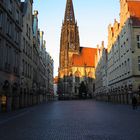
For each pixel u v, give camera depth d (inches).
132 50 2036.2
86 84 6087.6
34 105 2231.8
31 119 887.1
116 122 752.3
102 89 4033.0
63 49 6299.2
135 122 748.0
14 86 1521.9
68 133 542.9
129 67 2102.6
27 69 2030.0
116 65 2716.5
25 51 1930.4
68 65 6166.3
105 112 1220.5
